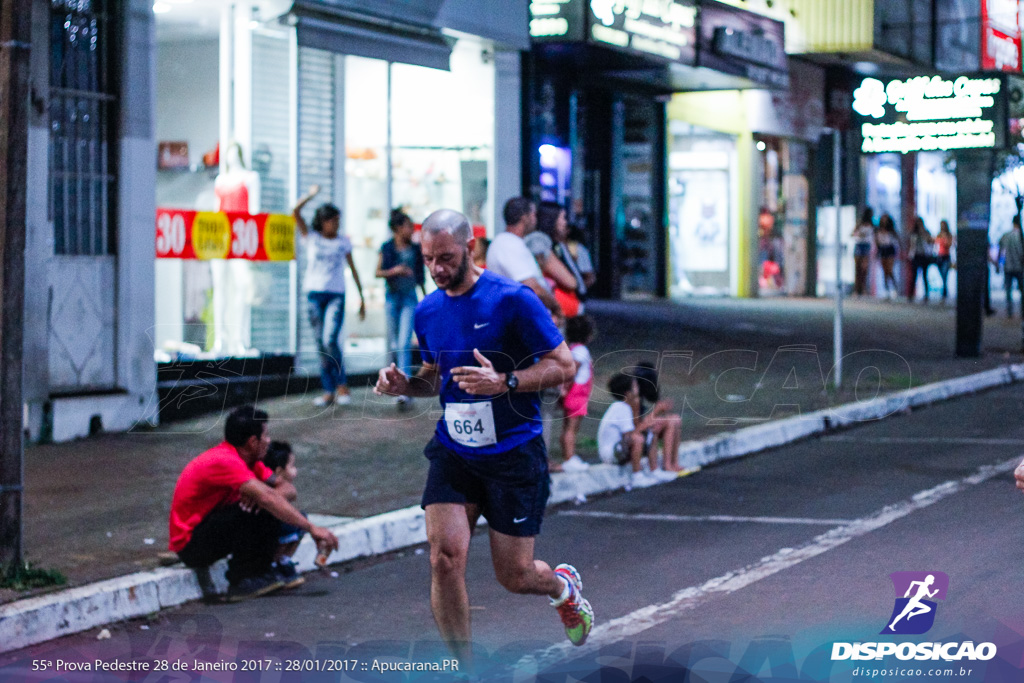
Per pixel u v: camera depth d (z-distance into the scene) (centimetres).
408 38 1967
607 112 3038
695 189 3506
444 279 694
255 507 951
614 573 988
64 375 1526
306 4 1802
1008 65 4350
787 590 912
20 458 912
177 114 1838
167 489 1253
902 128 2403
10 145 899
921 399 2034
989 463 1445
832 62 3719
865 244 3862
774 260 3759
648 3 2409
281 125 1909
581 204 2992
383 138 2042
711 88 3041
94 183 1550
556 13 2248
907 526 1116
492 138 2184
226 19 1852
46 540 1052
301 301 1898
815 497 1283
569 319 1385
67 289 1521
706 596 905
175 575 940
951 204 5091
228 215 1781
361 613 907
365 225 2025
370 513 1147
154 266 1602
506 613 888
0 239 898
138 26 1571
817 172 3962
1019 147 3105
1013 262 3369
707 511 1233
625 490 1366
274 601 945
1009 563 962
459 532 688
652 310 2914
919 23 3716
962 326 2530
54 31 1498
